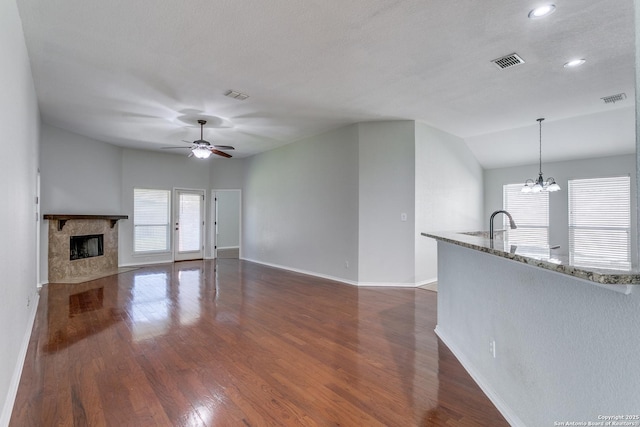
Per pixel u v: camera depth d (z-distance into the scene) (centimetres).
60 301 454
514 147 646
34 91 396
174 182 822
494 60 331
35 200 442
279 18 260
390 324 365
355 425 192
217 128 585
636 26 104
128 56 321
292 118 526
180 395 221
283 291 516
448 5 244
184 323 365
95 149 662
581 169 630
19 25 256
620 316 118
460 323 278
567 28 275
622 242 584
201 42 296
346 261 578
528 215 696
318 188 637
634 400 113
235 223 1143
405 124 543
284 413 203
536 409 168
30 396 219
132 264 754
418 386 235
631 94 423
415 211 541
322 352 292
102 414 200
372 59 329
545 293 160
